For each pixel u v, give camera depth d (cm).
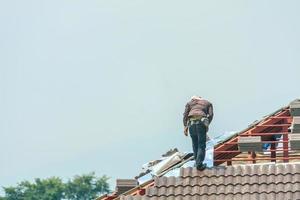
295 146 6588
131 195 6322
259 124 7131
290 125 7006
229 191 6175
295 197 6088
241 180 6206
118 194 7288
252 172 6222
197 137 6256
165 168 7381
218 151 6769
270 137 7194
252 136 6925
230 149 6975
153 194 6234
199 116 6216
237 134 7044
